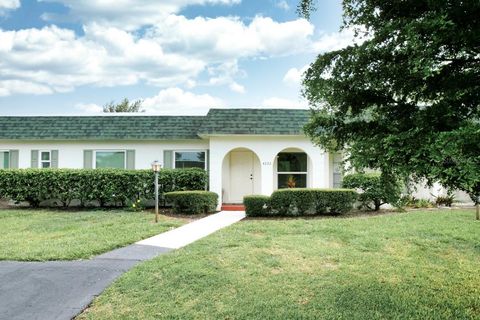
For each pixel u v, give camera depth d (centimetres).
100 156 1678
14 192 1528
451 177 362
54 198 1541
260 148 1555
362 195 1400
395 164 409
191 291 563
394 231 975
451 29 356
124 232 978
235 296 546
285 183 1662
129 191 1500
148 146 1667
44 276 629
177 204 1370
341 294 553
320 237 917
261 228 1035
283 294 554
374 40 422
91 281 606
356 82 466
